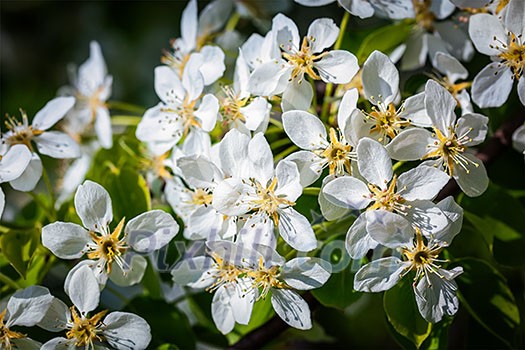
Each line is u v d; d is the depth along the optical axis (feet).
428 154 1.28
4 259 1.40
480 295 1.36
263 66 1.31
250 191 1.28
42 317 1.30
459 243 1.40
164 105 1.39
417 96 1.29
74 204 1.38
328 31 1.32
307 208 1.32
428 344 1.34
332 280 1.32
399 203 1.26
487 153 1.40
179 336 1.41
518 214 1.38
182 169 1.30
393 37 1.41
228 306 1.32
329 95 1.37
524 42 1.32
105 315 1.37
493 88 1.33
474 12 1.41
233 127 1.32
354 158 1.28
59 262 1.40
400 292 1.31
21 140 1.40
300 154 1.28
